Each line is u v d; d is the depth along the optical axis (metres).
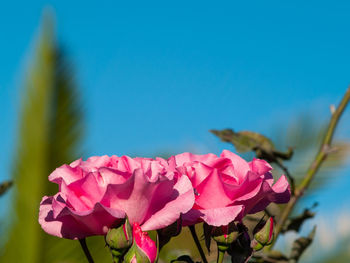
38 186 1.63
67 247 1.58
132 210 0.65
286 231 0.91
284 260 0.87
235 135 0.92
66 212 0.65
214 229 0.69
